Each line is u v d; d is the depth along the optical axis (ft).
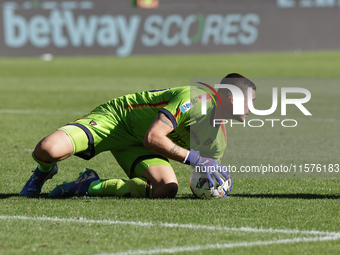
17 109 137.49
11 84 205.46
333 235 44.65
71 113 130.11
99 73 248.93
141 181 56.80
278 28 372.99
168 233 45.14
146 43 355.36
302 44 377.09
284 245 42.27
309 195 59.41
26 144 90.79
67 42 344.69
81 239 43.62
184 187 63.82
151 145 55.16
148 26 353.92
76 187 57.62
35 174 58.90
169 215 50.34
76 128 57.36
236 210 52.21
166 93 58.59
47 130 105.50
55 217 49.75
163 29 356.18
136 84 198.59
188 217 49.73
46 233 45.14
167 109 55.67
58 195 57.36
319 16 376.07
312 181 67.05
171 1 393.29
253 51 371.76
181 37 359.46
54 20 341.41
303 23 375.25
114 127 59.06
